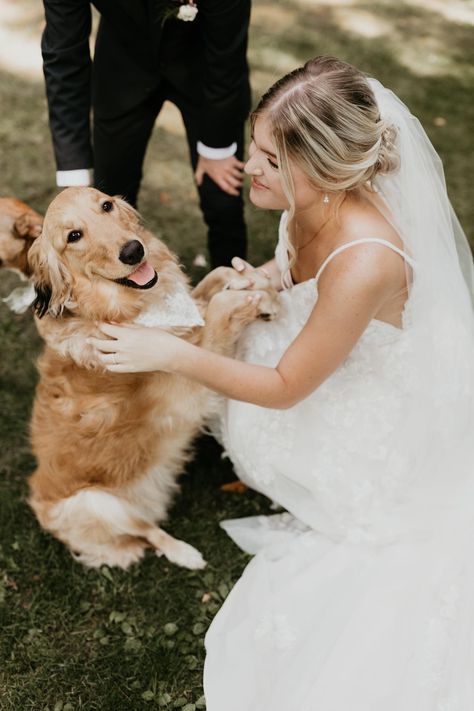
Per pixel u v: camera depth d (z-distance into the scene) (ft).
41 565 9.59
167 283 8.52
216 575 9.37
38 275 8.03
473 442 8.29
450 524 8.09
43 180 15.06
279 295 9.00
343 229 7.16
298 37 19.72
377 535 8.39
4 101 17.20
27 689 8.40
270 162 7.10
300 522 9.58
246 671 7.90
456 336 8.00
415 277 7.46
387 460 8.29
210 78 9.48
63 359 8.74
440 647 7.34
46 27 8.92
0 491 10.37
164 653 8.63
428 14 21.38
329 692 7.23
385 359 7.91
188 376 7.58
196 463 10.72
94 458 8.92
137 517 9.41
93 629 8.96
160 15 9.07
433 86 17.94
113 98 10.18
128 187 11.39
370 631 7.59
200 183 10.94
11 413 11.34
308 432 8.43
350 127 6.55
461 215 14.11
